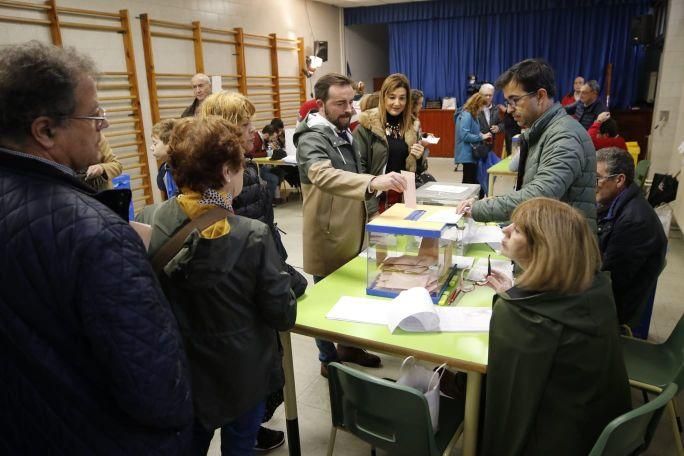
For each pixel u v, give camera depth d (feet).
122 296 2.50
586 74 26.27
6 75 2.37
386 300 5.41
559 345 3.73
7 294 2.45
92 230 2.46
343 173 5.65
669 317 9.23
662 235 6.28
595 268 3.88
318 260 6.77
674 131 19.38
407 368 4.80
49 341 2.53
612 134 14.28
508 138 19.16
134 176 17.07
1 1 12.34
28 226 2.43
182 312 3.74
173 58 18.29
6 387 2.58
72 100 2.53
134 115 16.79
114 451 2.74
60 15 13.98
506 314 3.91
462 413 5.05
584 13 25.62
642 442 4.25
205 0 19.49
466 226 6.59
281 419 6.74
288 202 19.94
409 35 30.04
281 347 4.99
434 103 29.89
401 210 5.86
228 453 4.43
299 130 6.26
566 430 3.84
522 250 4.07
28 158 2.48
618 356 3.99
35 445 2.67
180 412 2.81
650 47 24.57
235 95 5.14
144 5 16.79
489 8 27.25
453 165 26.86
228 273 3.55
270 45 23.57
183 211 3.71
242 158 3.79
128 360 2.51
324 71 28.89
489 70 28.66
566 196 5.86
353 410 4.67
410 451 4.42
